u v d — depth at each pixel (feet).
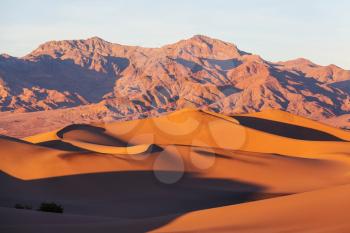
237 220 81.10
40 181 211.61
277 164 271.08
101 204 189.88
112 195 203.82
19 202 182.09
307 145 386.11
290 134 477.36
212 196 205.26
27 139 409.69
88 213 171.83
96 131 439.63
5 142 244.01
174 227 82.99
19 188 202.18
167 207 186.50
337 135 492.13
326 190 94.48
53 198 195.21
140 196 202.80
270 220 77.46
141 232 81.56
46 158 230.89
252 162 267.18
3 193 194.29
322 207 80.02
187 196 204.13
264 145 393.70
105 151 288.30
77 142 323.57
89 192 205.36
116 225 88.43
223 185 225.76
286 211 81.35
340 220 71.36
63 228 85.76
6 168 219.61
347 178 248.73
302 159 299.38
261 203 92.79
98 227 86.79
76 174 219.00
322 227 69.00
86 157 235.61
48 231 82.89
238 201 198.59
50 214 102.27
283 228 71.56
